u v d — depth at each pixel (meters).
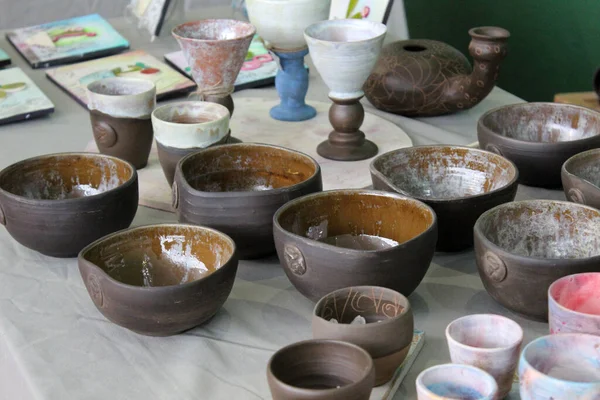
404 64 1.48
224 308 0.93
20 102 1.57
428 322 0.89
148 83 1.29
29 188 1.09
